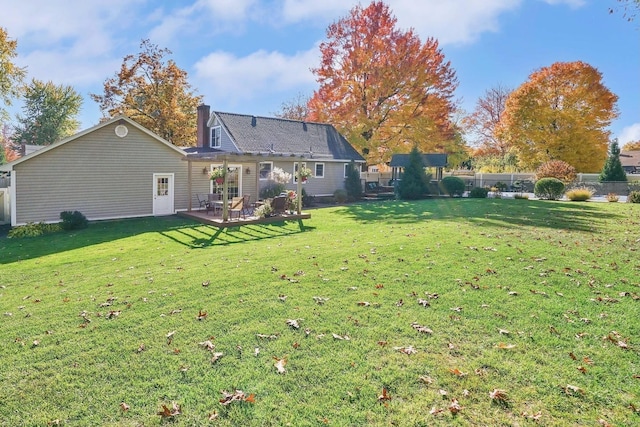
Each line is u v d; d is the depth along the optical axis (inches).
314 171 921.5
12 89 983.0
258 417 111.3
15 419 112.4
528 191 1136.2
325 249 339.3
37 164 529.0
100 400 120.8
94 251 374.6
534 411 111.1
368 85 1083.3
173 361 143.9
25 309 206.8
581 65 1114.7
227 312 191.0
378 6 1061.1
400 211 639.1
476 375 129.6
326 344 154.6
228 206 581.9
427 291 215.8
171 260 323.9
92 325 179.5
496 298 202.7
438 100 1069.1
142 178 625.6
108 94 1061.8
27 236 475.5
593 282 226.8
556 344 150.9
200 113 891.4
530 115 1144.8
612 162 1023.0
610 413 109.7
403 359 141.6
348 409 114.1
